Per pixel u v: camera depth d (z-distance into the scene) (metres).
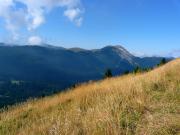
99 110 9.40
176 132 7.43
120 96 11.43
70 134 7.96
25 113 13.96
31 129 9.65
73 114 10.09
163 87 13.13
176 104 9.83
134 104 10.10
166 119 8.23
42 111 13.84
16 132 10.56
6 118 13.21
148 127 7.83
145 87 13.30
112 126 7.81
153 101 10.59
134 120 8.67
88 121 8.59
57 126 8.46
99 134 7.57
